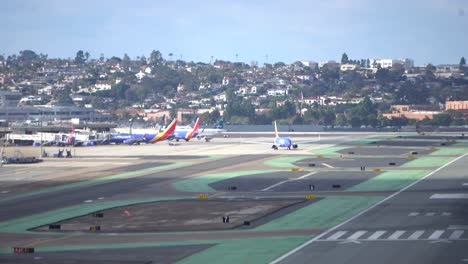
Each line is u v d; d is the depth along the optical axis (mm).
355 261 86125
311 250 92625
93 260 90125
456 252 89562
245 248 95062
